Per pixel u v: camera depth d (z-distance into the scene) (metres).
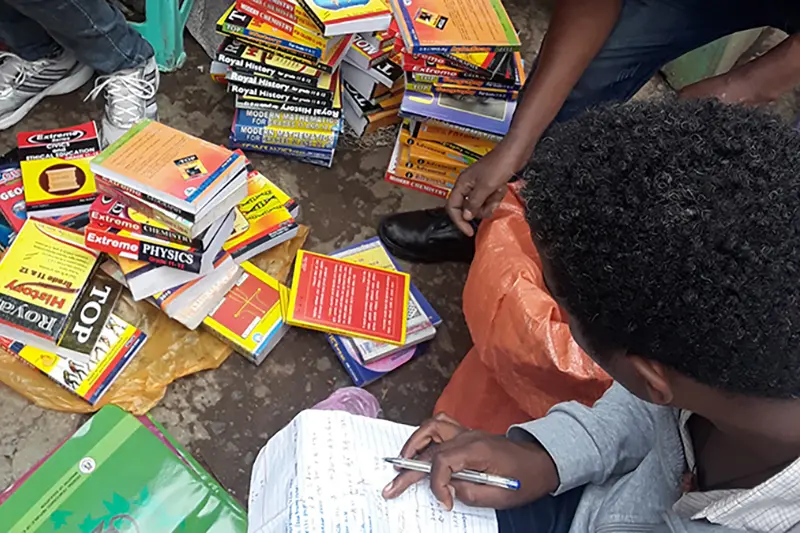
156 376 1.26
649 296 0.53
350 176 1.60
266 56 1.48
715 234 0.50
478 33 1.42
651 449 0.87
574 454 0.89
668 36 1.30
